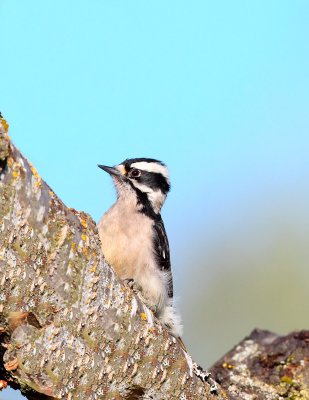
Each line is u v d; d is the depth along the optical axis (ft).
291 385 43.27
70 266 30.32
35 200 29.27
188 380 33.96
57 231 29.99
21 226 28.99
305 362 44.55
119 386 32.24
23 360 29.96
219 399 35.58
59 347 30.45
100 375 31.58
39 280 29.66
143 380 32.65
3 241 28.78
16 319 29.58
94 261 31.09
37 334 30.04
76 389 31.12
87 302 30.89
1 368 30.63
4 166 28.45
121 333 31.83
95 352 31.32
